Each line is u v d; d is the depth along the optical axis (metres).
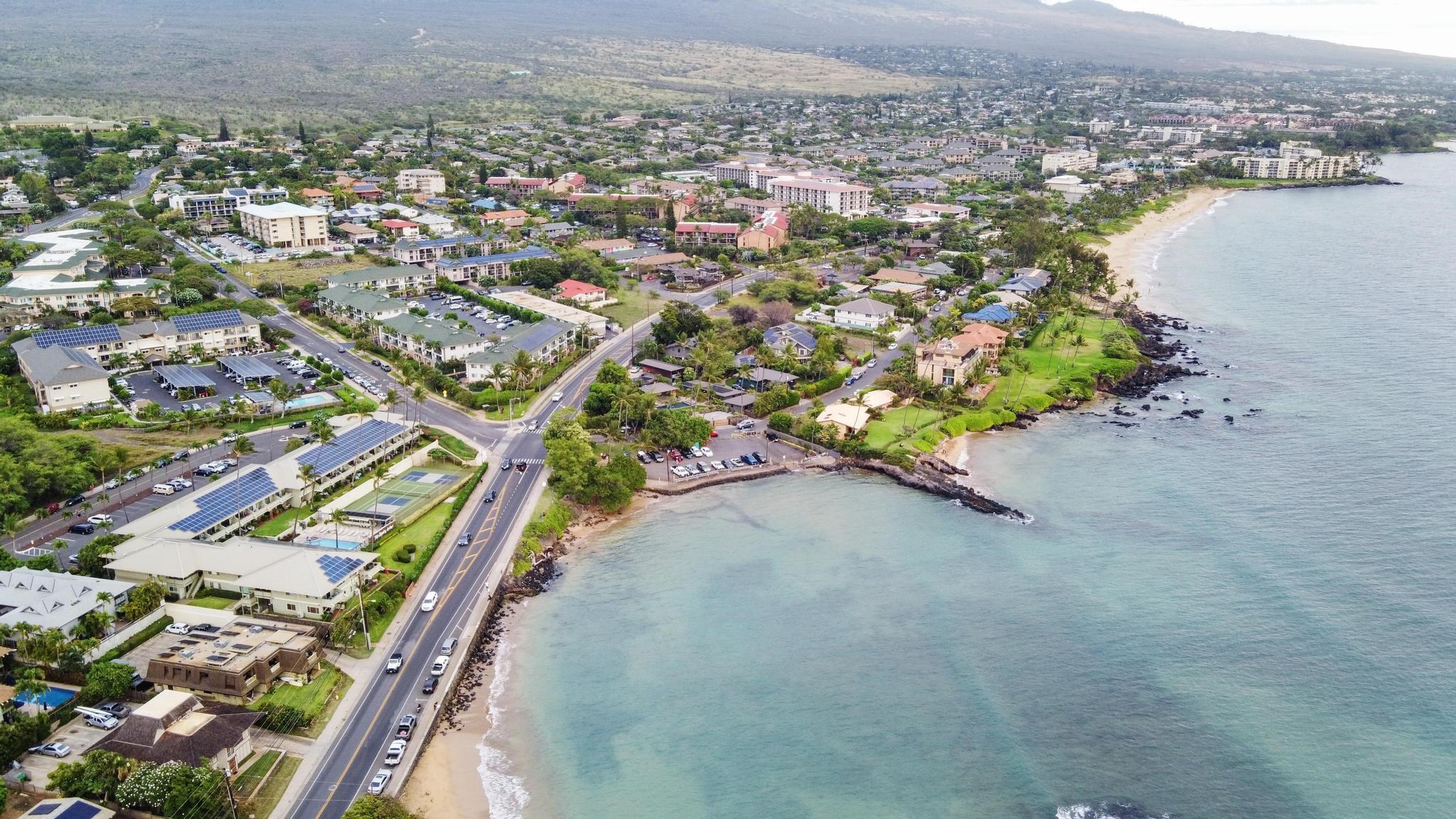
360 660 161.25
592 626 177.38
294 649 154.62
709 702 156.38
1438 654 164.38
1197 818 131.88
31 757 134.88
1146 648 167.88
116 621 162.50
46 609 155.88
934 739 147.38
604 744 147.00
